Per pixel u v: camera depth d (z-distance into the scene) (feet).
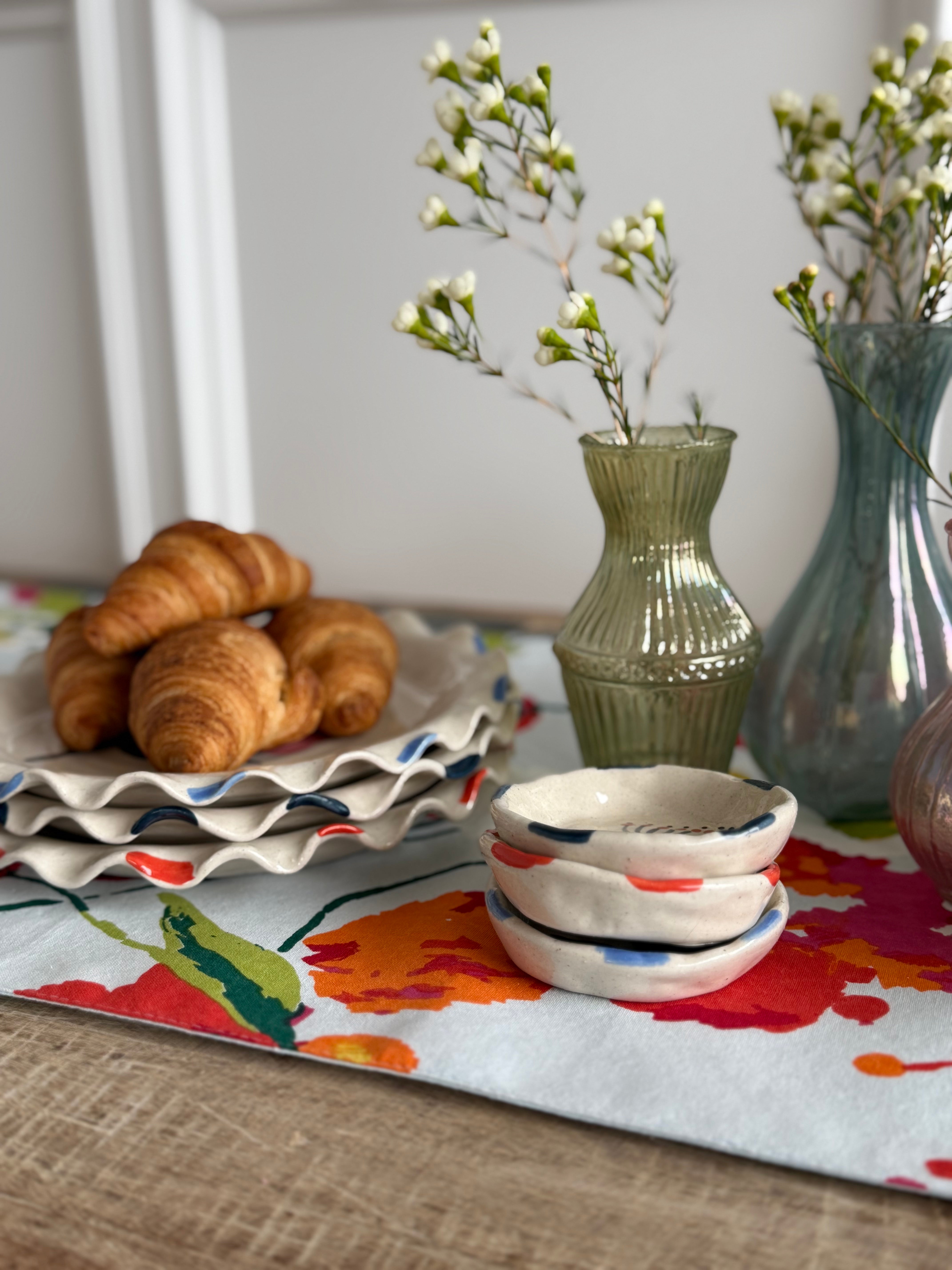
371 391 3.52
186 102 3.43
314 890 1.77
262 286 3.57
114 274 3.59
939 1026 1.38
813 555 1.99
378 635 2.09
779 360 3.10
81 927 1.66
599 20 3.05
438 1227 1.10
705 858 1.35
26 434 3.94
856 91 2.89
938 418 2.80
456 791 1.85
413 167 3.29
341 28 3.26
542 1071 1.30
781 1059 1.31
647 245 1.72
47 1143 1.23
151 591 1.92
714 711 1.86
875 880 1.78
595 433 1.89
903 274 2.75
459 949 1.57
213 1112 1.27
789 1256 1.06
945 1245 1.07
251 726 1.79
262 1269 1.06
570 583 3.47
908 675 1.83
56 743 1.97
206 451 3.72
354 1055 1.32
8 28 3.53
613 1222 1.10
